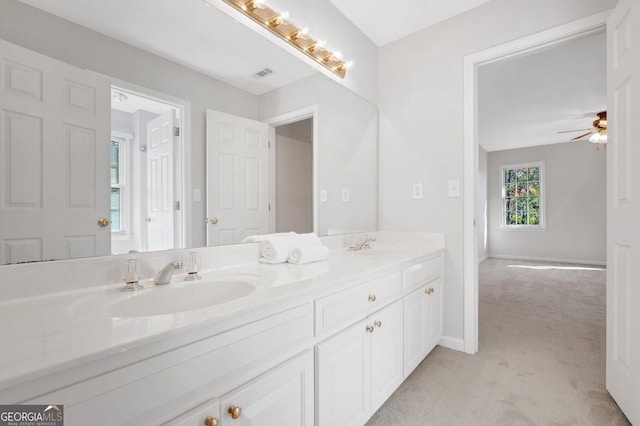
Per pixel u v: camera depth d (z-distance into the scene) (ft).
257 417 2.76
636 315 4.38
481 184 21.86
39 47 2.95
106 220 3.40
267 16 5.16
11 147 2.76
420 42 7.73
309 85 6.27
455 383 5.73
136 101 3.72
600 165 19.98
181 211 4.18
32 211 2.89
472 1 6.69
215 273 4.10
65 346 1.84
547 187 21.59
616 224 4.94
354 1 6.74
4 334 2.03
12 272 2.75
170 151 4.07
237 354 2.60
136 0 3.73
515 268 18.67
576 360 6.61
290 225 5.96
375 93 8.38
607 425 4.58
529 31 6.23
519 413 4.87
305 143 6.26
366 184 7.98
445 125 7.31
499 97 12.38
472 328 6.94
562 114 14.48
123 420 1.92
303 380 3.28
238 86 4.95
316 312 3.47
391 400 5.22
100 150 3.39
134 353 1.98
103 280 3.32
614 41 4.98
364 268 4.40
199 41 4.39
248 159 5.14
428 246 7.29
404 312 5.41
